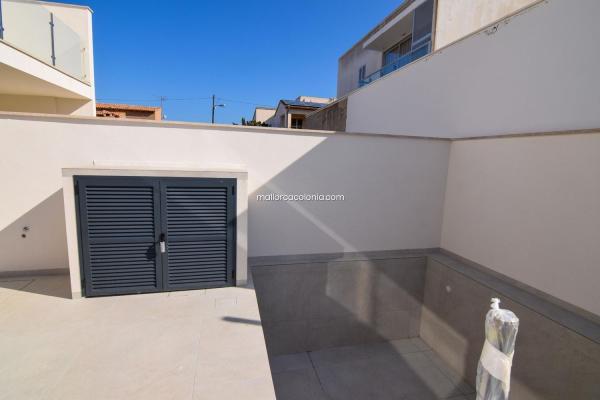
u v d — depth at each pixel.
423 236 4.93
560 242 3.20
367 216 4.62
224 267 3.46
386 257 4.70
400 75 6.41
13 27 4.73
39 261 3.66
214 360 2.25
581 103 3.23
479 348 3.88
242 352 2.35
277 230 4.31
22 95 6.45
